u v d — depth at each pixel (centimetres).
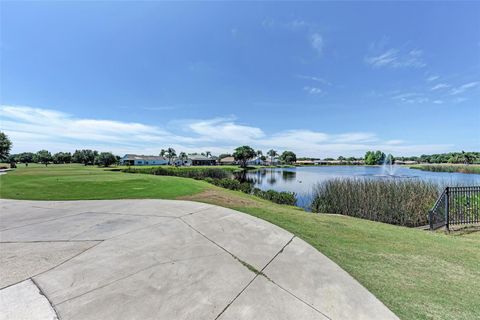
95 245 387
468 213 665
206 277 288
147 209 656
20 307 227
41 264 318
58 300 238
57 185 1197
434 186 1059
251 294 253
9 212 621
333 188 1191
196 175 3003
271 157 11069
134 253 356
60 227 486
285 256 356
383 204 898
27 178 1552
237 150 7012
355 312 226
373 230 526
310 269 315
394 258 360
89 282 273
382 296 254
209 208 671
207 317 215
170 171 3039
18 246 381
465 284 282
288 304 237
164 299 242
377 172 4684
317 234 474
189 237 430
